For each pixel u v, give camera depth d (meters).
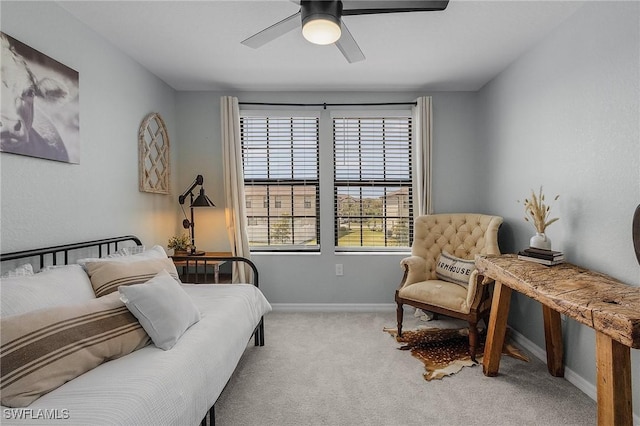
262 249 3.53
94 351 1.22
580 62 1.95
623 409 1.21
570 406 1.78
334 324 3.01
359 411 1.74
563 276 1.71
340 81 3.15
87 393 1.06
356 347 2.52
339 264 3.43
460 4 1.92
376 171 3.50
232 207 3.29
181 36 2.29
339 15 1.62
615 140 1.71
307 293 3.45
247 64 2.76
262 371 2.16
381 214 3.51
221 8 1.97
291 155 3.50
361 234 3.52
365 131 3.48
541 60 2.34
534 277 1.70
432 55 2.60
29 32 1.69
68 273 1.59
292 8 1.97
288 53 2.57
